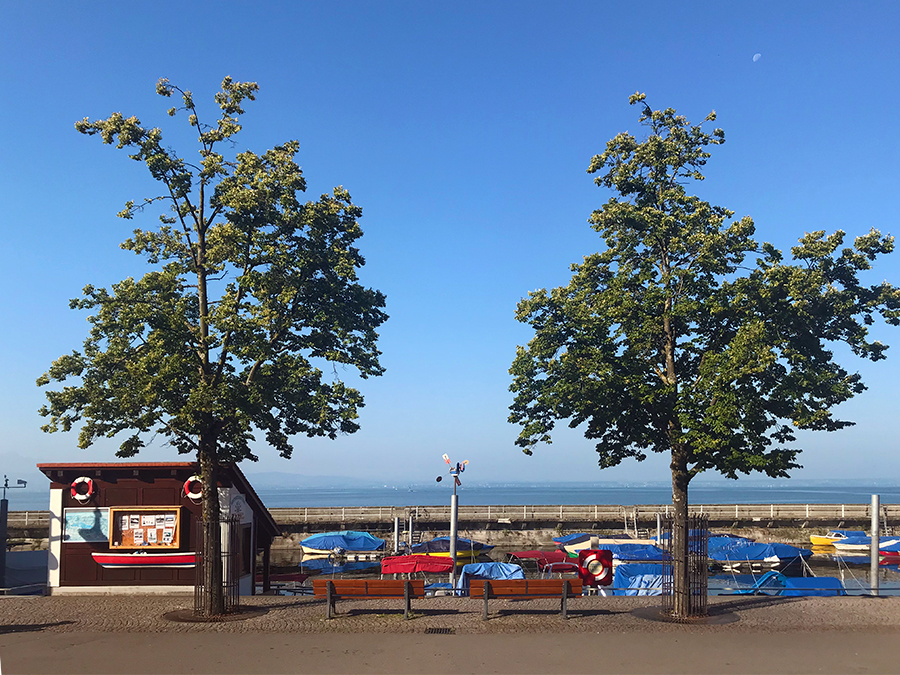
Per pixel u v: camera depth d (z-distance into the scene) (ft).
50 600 67.10
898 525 196.13
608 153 65.31
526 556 132.98
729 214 64.34
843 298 59.62
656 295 59.41
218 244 60.08
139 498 73.77
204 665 42.24
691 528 57.98
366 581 56.80
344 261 65.92
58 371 61.31
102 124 61.31
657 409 58.70
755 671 40.24
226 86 63.67
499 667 41.39
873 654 43.98
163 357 57.41
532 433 63.67
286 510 194.70
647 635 49.62
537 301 63.62
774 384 58.75
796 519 197.06
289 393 61.93
